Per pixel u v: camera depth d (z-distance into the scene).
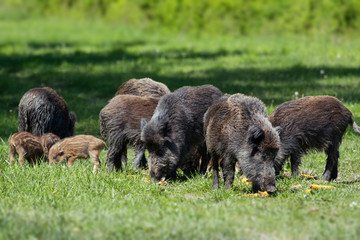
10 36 90.50
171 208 18.47
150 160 25.17
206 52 71.56
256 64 61.34
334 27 79.69
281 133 25.20
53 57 68.62
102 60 65.75
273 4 85.81
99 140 27.98
